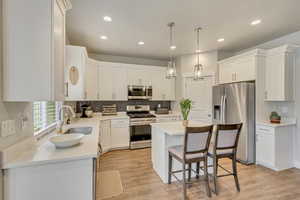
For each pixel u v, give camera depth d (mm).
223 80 3979
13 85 1236
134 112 4898
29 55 1257
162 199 2094
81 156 1354
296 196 2156
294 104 3111
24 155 1356
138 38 3400
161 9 2295
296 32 3084
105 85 4293
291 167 3057
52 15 1280
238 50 4215
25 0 1251
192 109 4508
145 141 4332
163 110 4824
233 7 2244
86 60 3344
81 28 2908
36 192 1269
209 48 4066
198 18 2557
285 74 2992
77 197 1366
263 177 2668
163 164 2525
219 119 3736
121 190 2293
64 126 2678
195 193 2223
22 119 1498
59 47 1460
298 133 3035
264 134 3061
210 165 2461
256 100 3207
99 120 3502
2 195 1212
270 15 2471
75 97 2766
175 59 5012
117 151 4031
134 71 4625
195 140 2035
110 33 3139
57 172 1311
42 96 1273
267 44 3615
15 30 1239
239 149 3275
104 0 2074
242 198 2107
